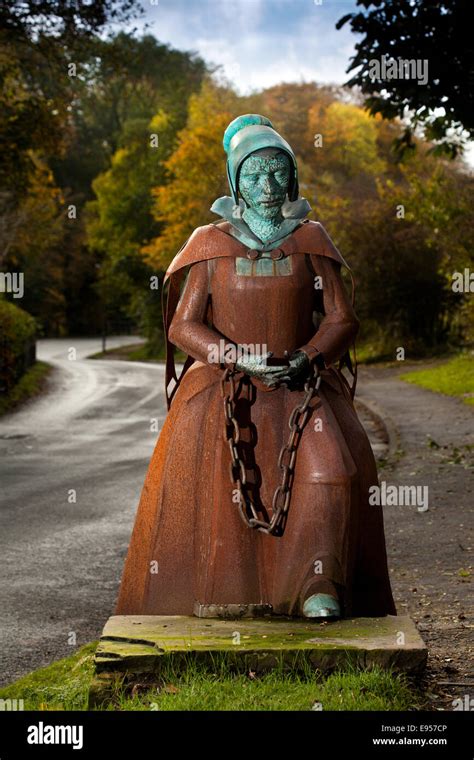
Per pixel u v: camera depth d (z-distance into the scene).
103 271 74.06
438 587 7.31
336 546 4.46
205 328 4.66
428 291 40.09
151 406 28.31
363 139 66.25
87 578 8.62
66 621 7.28
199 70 75.50
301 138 66.38
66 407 28.44
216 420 4.66
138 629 4.36
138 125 68.50
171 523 4.69
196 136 51.75
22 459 17.11
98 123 89.75
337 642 4.16
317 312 4.90
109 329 91.94
